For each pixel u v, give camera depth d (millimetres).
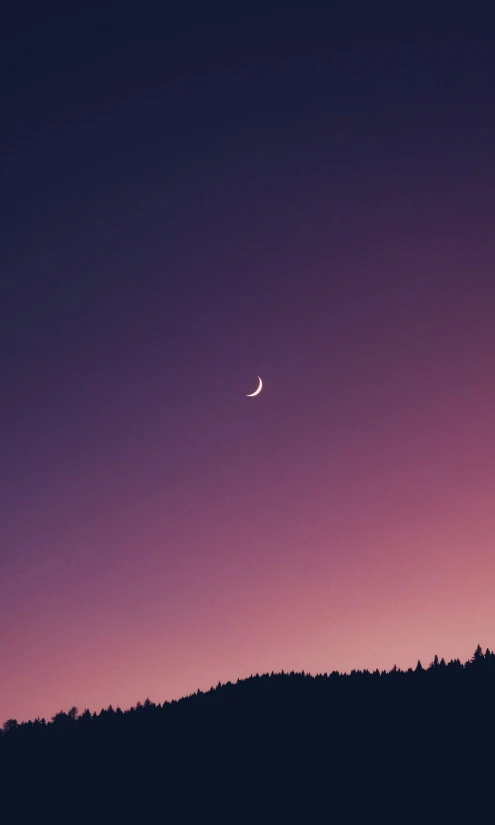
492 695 179500
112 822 146125
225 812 143125
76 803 157625
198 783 160125
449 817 131625
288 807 142250
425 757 156125
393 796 140875
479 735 161125
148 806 151125
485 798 136500
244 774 160000
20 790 165250
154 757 177500
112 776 169625
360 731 173000
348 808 138875
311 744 170125
